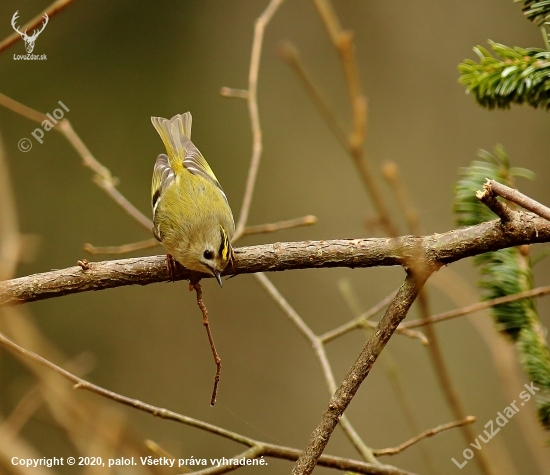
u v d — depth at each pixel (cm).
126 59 1479
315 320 1288
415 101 1352
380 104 1360
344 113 1387
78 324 1327
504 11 1326
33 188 1380
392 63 1372
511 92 432
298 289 1307
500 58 439
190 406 1280
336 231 1348
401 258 439
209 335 464
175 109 1457
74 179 1397
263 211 1382
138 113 1456
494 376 1133
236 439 527
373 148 1333
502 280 473
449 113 1331
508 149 1284
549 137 1267
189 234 634
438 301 1172
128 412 1241
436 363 501
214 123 1447
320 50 1427
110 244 1367
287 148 1408
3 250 757
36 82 1434
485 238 430
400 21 1377
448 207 1281
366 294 1280
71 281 490
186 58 1487
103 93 1457
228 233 676
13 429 703
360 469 490
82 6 1479
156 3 1502
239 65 1462
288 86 1431
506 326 462
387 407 1155
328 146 1395
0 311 754
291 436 1240
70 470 1036
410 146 1328
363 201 1352
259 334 1317
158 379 1305
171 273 494
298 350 1292
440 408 1133
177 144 802
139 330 1334
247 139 1427
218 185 743
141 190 1416
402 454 1123
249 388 1288
